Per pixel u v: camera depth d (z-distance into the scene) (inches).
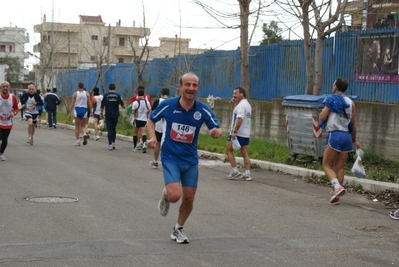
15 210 343.0
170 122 270.2
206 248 271.9
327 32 624.4
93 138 899.4
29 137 748.6
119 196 399.2
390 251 279.0
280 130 717.9
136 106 706.8
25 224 307.9
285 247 279.4
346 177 469.7
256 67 794.2
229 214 352.2
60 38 2117.4
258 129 749.9
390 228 328.5
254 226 322.7
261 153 643.5
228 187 457.7
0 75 2016.5
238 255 261.9
